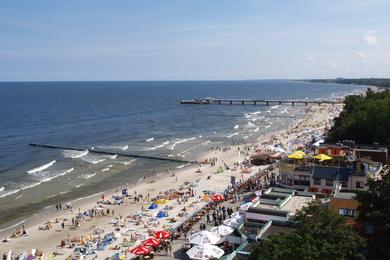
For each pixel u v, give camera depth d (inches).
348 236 1519.4
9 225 2913.4
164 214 2930.6
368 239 1775.3
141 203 3299.7
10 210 3218.5
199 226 2635.3
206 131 7145.7
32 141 6146.7
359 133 4050.2
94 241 2527.1
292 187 2785.4
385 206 1733.5
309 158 2965.1
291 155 2947.8
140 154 5191.9
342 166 2758.4
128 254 2315.5
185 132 7042.3
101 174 4286.4
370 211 1792.6
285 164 2851.9
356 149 3157.0
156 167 4562.0
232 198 3189.0
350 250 1481.3
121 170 4446.4
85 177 4170.8
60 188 3801.7
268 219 2048.5
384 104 4183.1
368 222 1806.1
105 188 3796.8
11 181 4005.9
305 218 1656.0
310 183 2723.9
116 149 5516.7
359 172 2635.3
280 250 1389.0
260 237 1809.8
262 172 3959.2
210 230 2306.8
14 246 2534.5
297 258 1336.1
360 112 4389.8
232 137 6441.9
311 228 1566.2
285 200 2245.3
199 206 3117.6
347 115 4899.1
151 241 2203.5
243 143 5876.0
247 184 3508.9
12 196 3558.1
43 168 4515.3
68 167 4566.9
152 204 3152.1
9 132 7022.6
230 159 4830.2
